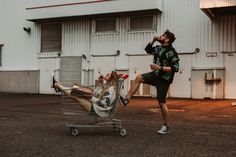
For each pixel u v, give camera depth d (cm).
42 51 2220
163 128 630
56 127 700
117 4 1852
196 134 630
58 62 2159
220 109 1170
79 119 826
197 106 1283
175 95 1797
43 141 552
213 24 1727
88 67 2059
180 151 488
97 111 605
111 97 610
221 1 1464
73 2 2058
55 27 2181
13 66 2317
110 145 524
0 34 2366
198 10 1764
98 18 2027
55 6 2047
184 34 1792
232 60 1688
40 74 2219
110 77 613
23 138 577
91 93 608
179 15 1808
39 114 959
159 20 1858
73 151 483
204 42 1747
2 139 568
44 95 2016
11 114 962
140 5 1805
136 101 1538
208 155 466
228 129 699
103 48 2014
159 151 486
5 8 2350
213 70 1720
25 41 2280
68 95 610
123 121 815
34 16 2130
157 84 623
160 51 620
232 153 479
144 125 743
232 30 1689
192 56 1772
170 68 605
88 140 562
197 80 1753
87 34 2067
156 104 1366
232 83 1686
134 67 1920
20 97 1819
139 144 532
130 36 1933
